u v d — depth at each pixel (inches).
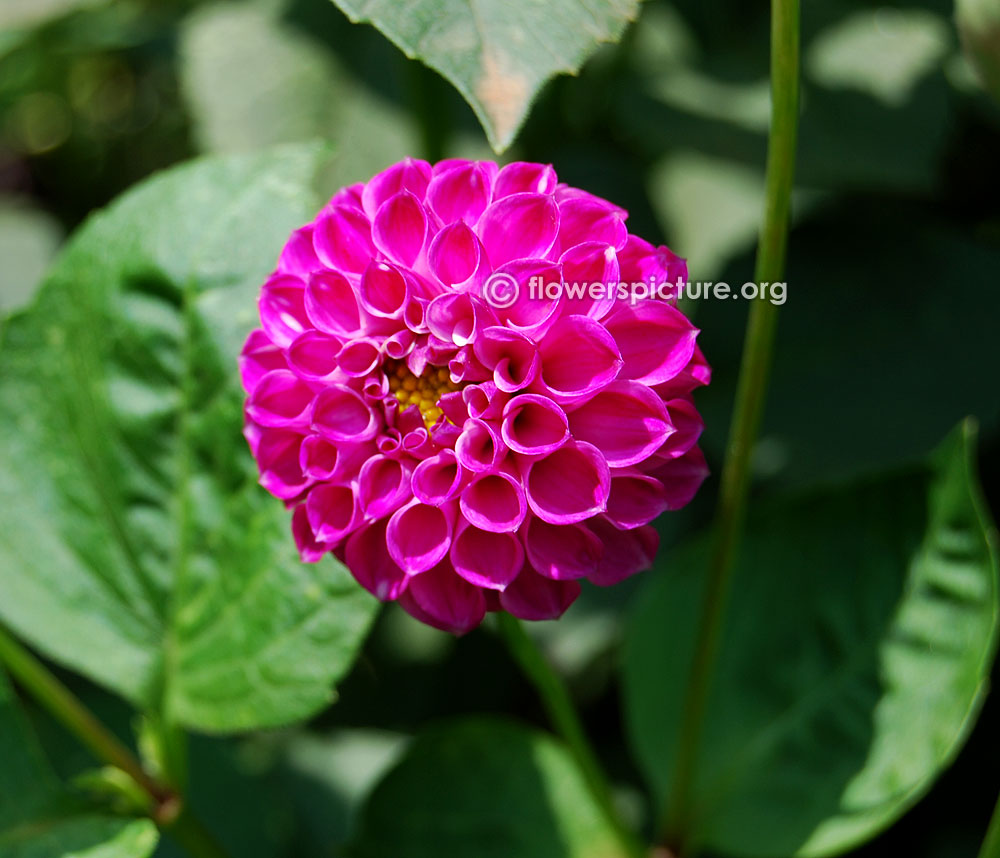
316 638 17.0
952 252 20.7
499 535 15.5
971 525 17.3
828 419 20.3
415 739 18.5
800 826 17.6
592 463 15.2
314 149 17.6
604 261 15.2
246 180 17.6
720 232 21.0
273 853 19.8
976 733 19.7
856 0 21.2
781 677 18.1
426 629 21.2
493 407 15.3
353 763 20.6
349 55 21.6
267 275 17.4
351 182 21.4
